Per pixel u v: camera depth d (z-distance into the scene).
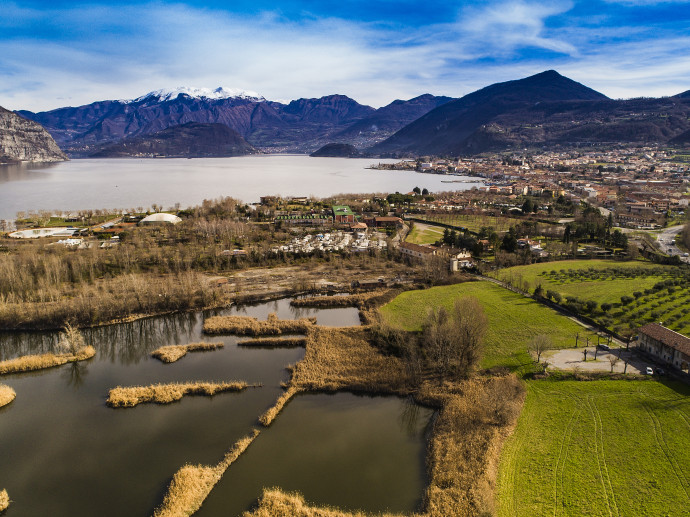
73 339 123.38
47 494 73.94
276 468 78.94
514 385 97.94
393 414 95.44
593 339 120.62
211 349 127.56
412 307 151.62
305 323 139.88
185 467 77.50
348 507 69.88
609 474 71.88
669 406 88.56
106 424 92.44
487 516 63.56
